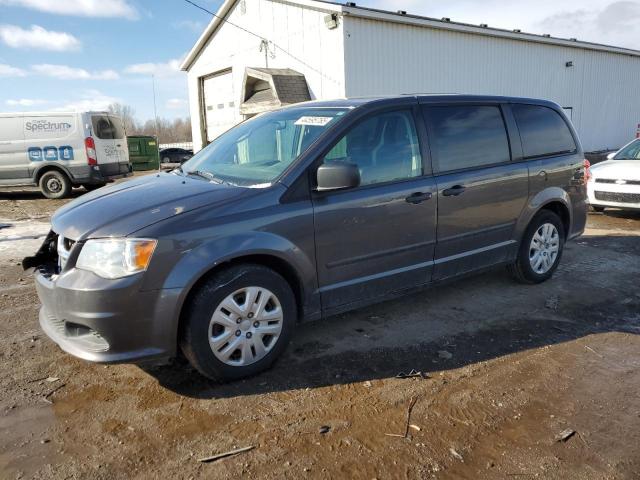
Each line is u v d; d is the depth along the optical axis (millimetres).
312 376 3344
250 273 3180
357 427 2791
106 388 3223
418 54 14281
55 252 3484
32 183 13211
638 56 23078
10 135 12828
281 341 3395
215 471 2453
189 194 3275
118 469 2477
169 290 2914
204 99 19656
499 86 16906
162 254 2896
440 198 4055
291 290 3402
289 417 2889
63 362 3570
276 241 3240
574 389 3182
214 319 3090
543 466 2480
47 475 2436
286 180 3363
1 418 2900
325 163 3480
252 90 15312
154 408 2994
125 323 2867
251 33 16094
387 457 2545
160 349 2982
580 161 5375
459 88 15578
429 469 2461
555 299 4738
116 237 2883
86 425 2834
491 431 2756
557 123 5234
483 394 3121
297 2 13625
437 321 4242
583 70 20438
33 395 3145
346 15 12641
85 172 13281
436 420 2854
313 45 13734
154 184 3635
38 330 4121
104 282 2838
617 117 22891
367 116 3758
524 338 3918
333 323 4211
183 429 2789
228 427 2801
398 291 3986
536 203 4855
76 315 2885
